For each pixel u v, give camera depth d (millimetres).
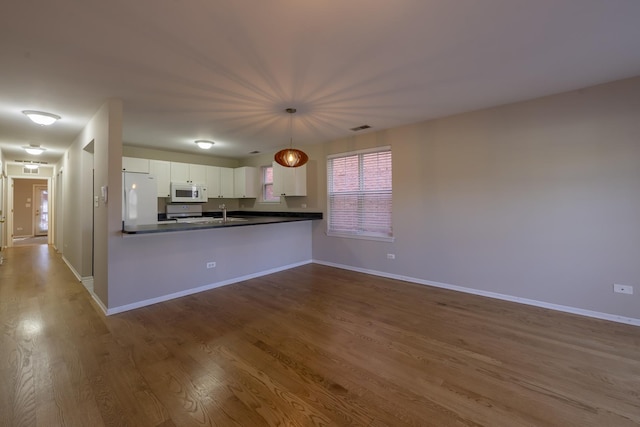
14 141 5027
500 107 3521
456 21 1879
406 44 2146
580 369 2117
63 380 1988
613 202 2895
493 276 3648
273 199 6551
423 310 3277
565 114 3113
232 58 2312
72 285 4234
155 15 1764
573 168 3086
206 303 3520
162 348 2436
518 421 1623
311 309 3322
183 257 3807
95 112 3506
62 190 6480
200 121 4008
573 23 1915
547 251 3270
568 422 1612
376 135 4688
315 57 2318
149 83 2738
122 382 1974
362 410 1720
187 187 6012
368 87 2918
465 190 3824
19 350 2383
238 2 1656
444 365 2186
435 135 4055
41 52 2174
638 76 2738
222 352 2375
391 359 2273
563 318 3008
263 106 3420
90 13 1729
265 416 1668
